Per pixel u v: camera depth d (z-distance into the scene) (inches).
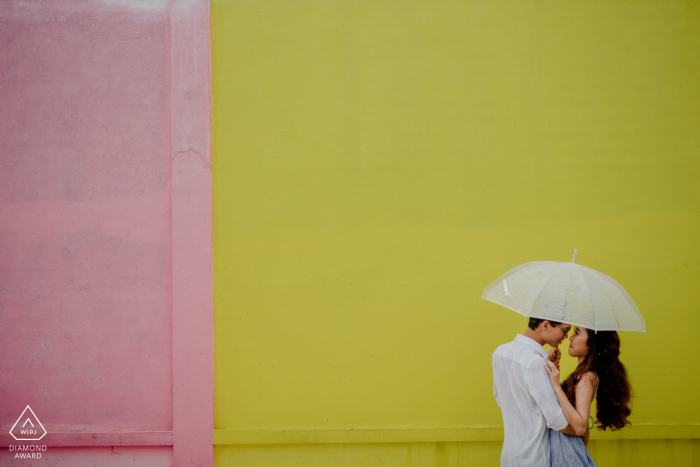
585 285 96.7
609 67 135.9
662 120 135.1
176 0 138.1
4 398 138.9
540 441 93.7
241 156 137.6
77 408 138.3
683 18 135.3
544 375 94.4
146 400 137.9
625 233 134.5
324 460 135.2
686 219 134.3
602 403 100.5
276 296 136.6
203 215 136.2
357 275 136.3
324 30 138.0
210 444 134.7
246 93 138.0
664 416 132.5
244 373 136.3
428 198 136.1
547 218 135.1
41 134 140.2
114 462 136.9
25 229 139.9
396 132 136.9
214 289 136.9
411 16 137.4
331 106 137.6
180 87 137.0
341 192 136.9
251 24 138.4
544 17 136.3
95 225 139.3
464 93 136.6
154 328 138.3
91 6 140.3
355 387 135.6
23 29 140.6
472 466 133.8
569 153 135.3
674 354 133.2
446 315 135.4
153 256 138.7
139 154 139.5
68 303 139.2
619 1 135.9
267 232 136.9
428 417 134.8
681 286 133.7
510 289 102.9
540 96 135.9
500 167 135.8
